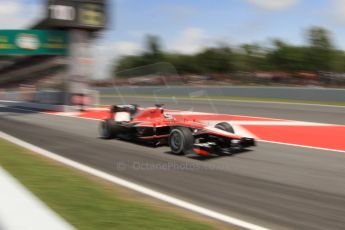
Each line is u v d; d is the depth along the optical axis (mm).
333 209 3945
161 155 6523
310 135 8719
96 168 5660
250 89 20406
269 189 4625
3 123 11680
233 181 4965
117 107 8023
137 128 7270
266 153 6711
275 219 3674
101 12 15266
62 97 16578
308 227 3486
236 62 37250
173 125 6539
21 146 7379
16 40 15031
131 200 4008
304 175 5262
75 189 4223
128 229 3074
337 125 10242
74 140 8180
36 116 13711
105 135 8211
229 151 6793
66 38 15703
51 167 5406
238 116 12594
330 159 6258
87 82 15617
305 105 15633
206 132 6039
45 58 25812
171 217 3508
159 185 4785
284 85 22922
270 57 36406
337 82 20219
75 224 3107
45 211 2752
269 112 13562
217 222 3557
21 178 4574
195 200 4223
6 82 35969
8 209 2770
